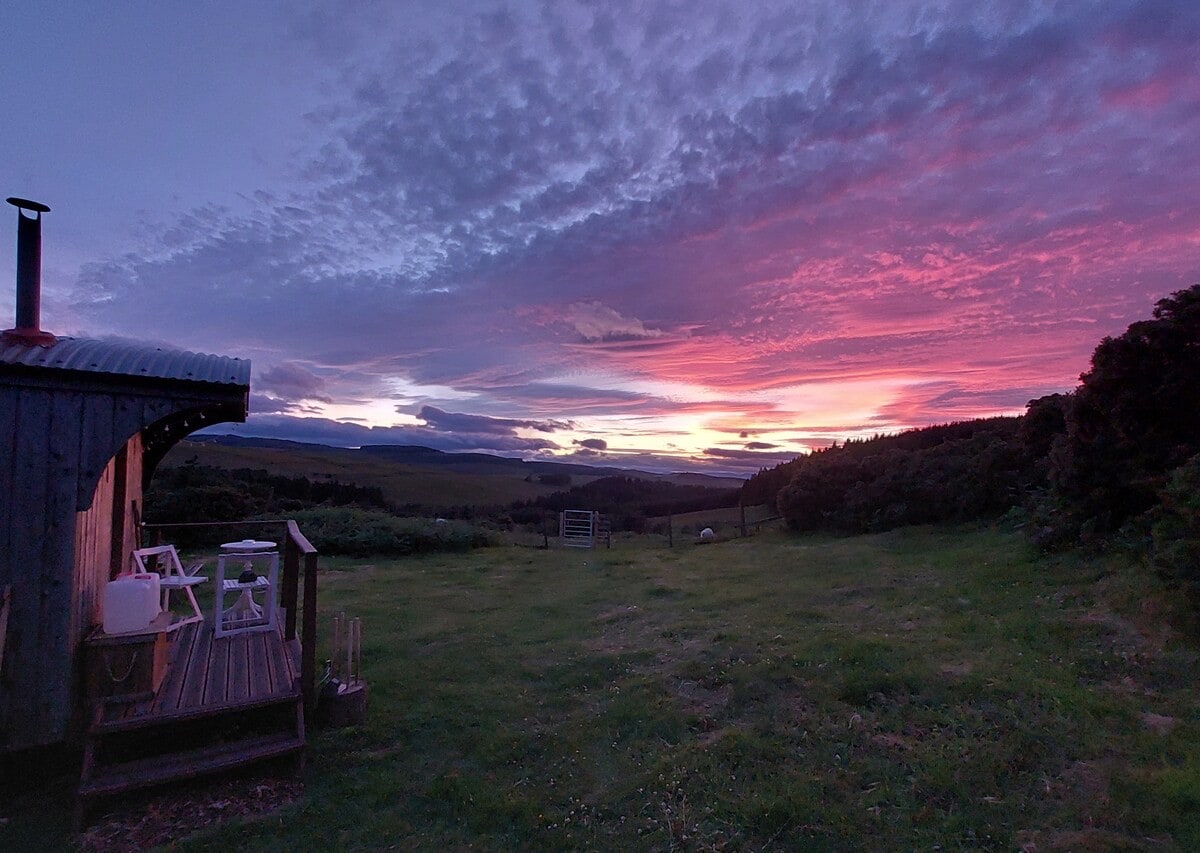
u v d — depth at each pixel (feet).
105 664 15.48
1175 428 26.94
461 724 18.29
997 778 13.78
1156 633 19.15
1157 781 12.85
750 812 13.37
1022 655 19.49
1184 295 27.22
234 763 14.69
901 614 25.20
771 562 41.22
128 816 13.93
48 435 14.57
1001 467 43.62
